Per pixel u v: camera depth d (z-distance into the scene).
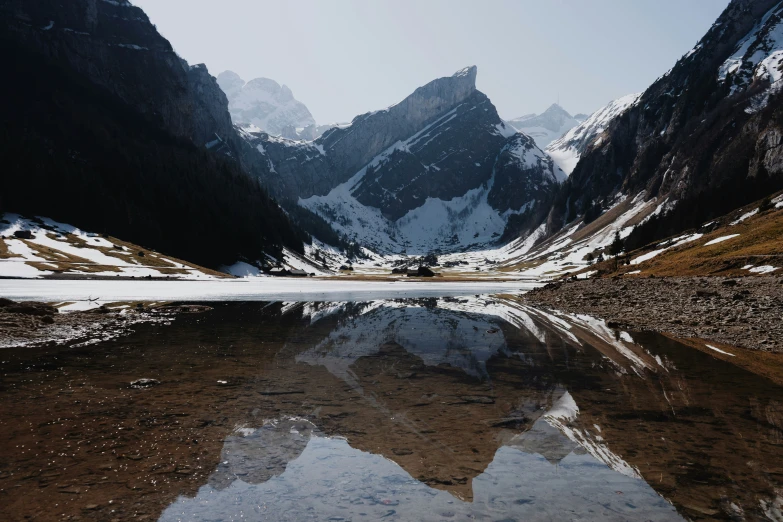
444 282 153.62
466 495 7.92
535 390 15.37
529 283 142.62
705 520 7.02
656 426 11.58
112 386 15.16
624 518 7.10
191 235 182.62
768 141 160.62
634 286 58.66
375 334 29.39
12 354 20.59
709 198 169.25
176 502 7.55
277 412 12.66
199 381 16.14
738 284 46.75
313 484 8.30
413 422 11.97
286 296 71.19
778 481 8.39
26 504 7.33
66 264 112.75
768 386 15.73
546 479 8.56
